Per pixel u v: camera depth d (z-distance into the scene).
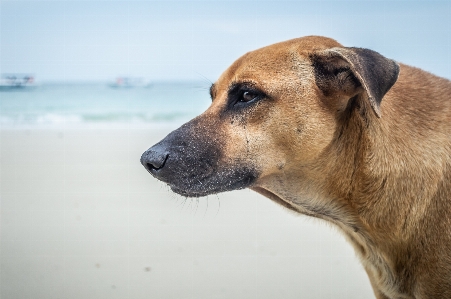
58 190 1.64
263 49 0.67
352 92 0.61
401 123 0.63
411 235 0.62
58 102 4.01
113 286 0.98
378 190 0.62
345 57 0.59
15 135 2.70
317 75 0.62
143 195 1.58
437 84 0.67
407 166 0.62
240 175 0.64
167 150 0.64
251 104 0.64
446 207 0.61
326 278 1.01
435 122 0.63
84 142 2.47
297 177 0.65
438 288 0.61
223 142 0.64
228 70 0.68
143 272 1.04
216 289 0.97
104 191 1.63
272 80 0.63
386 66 0.59
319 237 1.23
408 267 0.63
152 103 3.98
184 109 3.74
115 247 1.17
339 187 0.64
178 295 0.95
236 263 1.08
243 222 1.34
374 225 0.64
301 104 0.62
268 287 0.98
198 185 0.63
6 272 1.05
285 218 1.37
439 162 0.62
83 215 1.40
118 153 2.21
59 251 1.15
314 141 0.63
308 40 0.66
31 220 1.36
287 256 1.12
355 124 0.63
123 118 3.38
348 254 1.13
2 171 1.89
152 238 1.22
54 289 0.97
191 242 1.20
